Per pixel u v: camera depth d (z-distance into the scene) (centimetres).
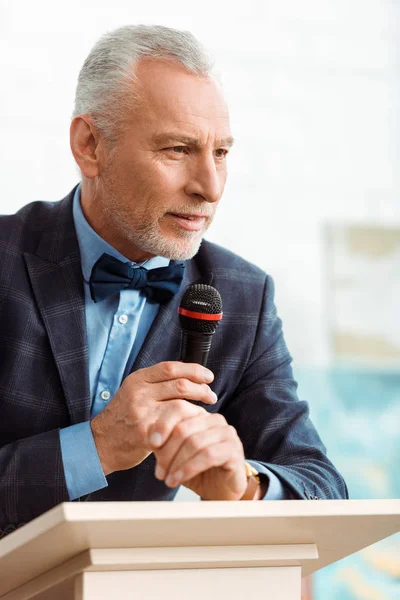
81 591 107
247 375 176
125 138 156
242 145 340
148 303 171
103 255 165
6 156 312
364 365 347
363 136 354
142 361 165
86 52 320
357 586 312
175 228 156
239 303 178
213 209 157
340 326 346
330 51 351
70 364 161
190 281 177
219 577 112
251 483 134
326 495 146
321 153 349
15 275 165
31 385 160
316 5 350
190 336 143
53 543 101
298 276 344
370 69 355
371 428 343
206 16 336
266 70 344
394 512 106
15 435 159
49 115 317
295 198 345
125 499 167
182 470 119
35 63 316
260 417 170
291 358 184
